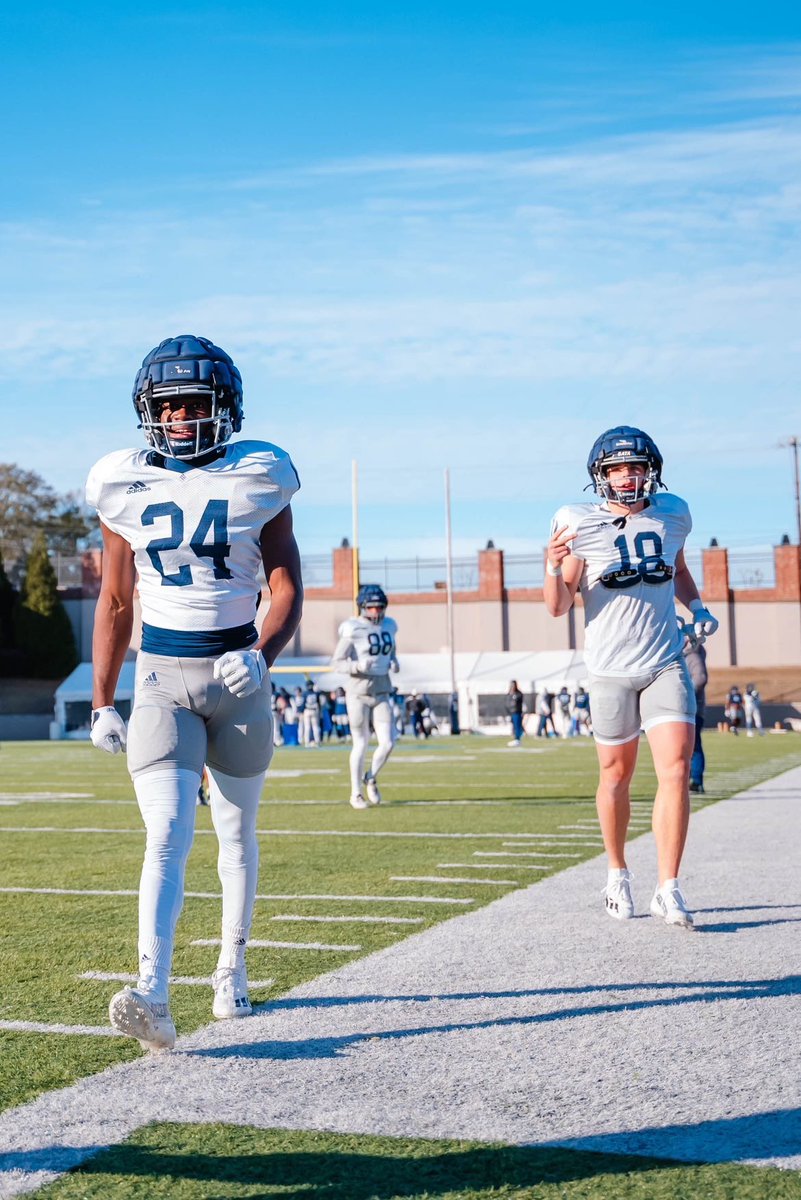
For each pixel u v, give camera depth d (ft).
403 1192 9.91
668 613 21.75
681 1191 9.89
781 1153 10.72
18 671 201.98
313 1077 12.88
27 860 31.19
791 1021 15.02
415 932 20.70
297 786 59.57
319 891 25.18
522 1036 14.42
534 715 168.66
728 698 164.96
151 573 14.48
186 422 14.39
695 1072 13.01
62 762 92.48
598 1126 11.40
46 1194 9.85
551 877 26.89
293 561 14.90
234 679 13.47
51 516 272.51
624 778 21.67
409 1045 14.06
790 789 52.01
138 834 37.88
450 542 194.29
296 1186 10.02
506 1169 10.38
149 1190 9.93
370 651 45.93
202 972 18.01
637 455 21.12
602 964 18.15
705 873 27.09
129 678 161.99
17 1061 13.50
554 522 22.08
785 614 205.46
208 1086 12.58
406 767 76.74
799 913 22.16
